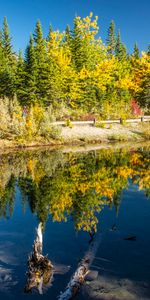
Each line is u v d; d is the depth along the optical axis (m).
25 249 8.88
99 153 31.53
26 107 49.34
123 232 10.24
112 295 6.56
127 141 45.34
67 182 18.16
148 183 17.62
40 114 41.06
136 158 27.67
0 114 40.66
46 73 51.44
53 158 28.33
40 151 33.94
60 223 11.19
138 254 8.59
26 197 15.05
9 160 27.58
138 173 20.66
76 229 10.54
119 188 16.55
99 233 10.17
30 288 6.78
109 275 7.40
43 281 7.06
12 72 54.31
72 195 15.19
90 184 17.53
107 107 56.78
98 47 76.50
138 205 13.45
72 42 66.94
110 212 12.44
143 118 56.06
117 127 50.00
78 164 24.69
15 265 7.85
